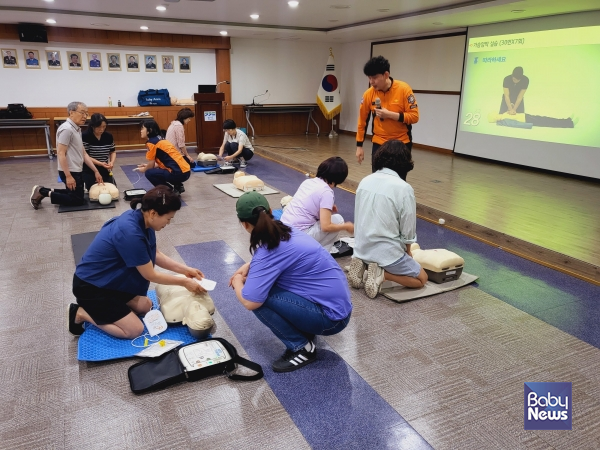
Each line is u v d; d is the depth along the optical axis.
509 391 1.95
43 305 2.67
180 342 2.20
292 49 10.21
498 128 7.00
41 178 6.15
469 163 7.06
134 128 8.79
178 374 1.97
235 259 3.39
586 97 5.76
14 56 7.83
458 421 1.78
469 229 4.04
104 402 1.86
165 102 8.95
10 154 7.95
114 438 1.67
